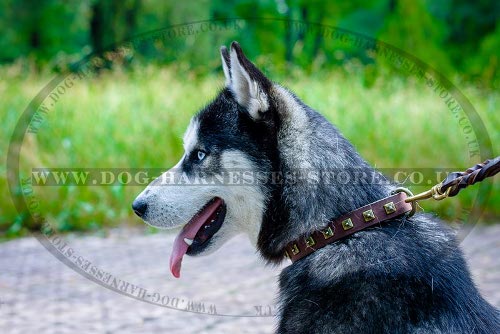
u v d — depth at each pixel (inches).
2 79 452.1
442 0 860.0
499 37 755.4
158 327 197.0
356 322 120.4
